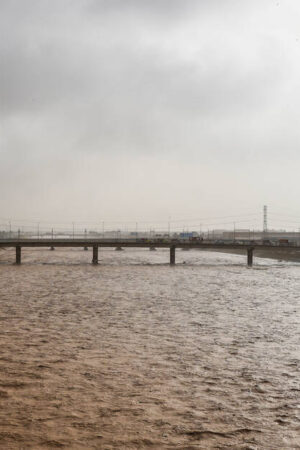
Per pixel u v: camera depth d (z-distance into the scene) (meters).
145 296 41.09
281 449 10.80
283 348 21.12
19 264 89.56
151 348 20.84
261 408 13.50
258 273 73.81
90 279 58.38
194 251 188.25
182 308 33.81
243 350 20.66
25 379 15.95
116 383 15.64
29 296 40.03
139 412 13.04
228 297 41.25
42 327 25.62
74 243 91.81
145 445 10.92
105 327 25.86
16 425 11.96
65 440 11.09
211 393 14.77
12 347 20.64
